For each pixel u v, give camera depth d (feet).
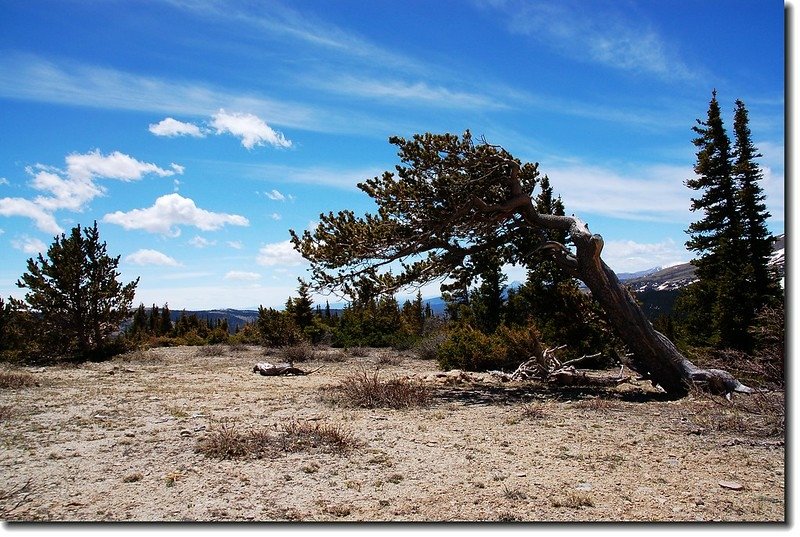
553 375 56.75
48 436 27.96
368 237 48.96
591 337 66.18
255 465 22.30
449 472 21.62
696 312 79.77
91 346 88.63
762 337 40.16
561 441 27.45
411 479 20.62
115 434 28.48
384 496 18.62
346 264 51.34
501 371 64.39
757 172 79.92
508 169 50.88
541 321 71.87
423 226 49.78
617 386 54.29
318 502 17.92
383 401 39.42
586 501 17.90
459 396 45.50
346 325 128.06
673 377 46.03
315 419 33.22
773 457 24.02
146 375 64.44
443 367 72.59
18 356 82.89
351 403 39.22
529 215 52.65
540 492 19.07
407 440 27.45
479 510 17.25
